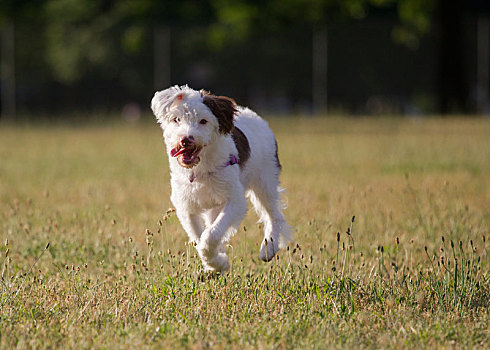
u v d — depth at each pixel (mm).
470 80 42281
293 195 13148
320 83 40594
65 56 43688
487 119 34625
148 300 7125
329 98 40656
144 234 9828
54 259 8742
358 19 43281
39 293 7324
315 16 41656
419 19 41094
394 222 10602
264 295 7238
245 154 8484
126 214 11195
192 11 46312
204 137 7375
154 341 6031
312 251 8820
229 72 41469
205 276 7855
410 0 40750
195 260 7863
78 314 6691
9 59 39469
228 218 7738
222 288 7387
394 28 41250
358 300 7211
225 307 6953
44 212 11305
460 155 19641
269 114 38406
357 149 21844
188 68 41469
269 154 9219
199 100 7590
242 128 8859
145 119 37438
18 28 41344
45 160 19797
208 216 8328
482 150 20578
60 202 12648
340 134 27609
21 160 19797
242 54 41375
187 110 7453
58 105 43344
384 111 40406
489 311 6828
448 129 29000
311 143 23984
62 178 16031
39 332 6160
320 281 7676
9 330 6227
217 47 41250
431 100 41938
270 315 6766
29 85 42500
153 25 43875
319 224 10078
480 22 39688
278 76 41250
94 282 7715
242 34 41156
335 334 6133
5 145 24328
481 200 12359
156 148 23172
